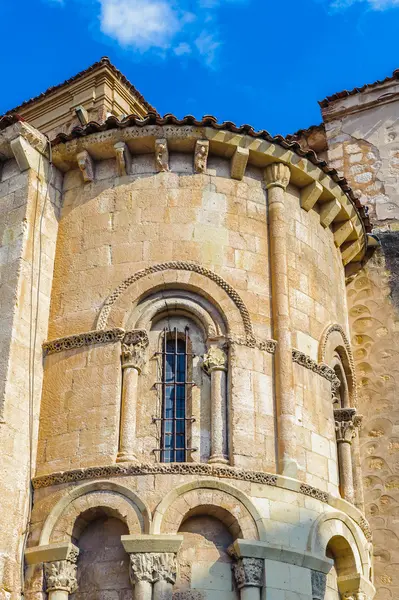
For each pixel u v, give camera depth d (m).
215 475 15.54
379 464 19.70
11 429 15.91
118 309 17.14
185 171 18.48
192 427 16.36
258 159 18.73
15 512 15.45
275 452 16.28
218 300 17.25
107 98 23.47
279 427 16.47
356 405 19.95
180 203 18.12
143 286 17.31
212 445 16.05
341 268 20.84
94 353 16.83
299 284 18.41
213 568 15.09
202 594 14.81
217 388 16.52
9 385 16.16
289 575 15.17
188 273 17.42
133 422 16.12
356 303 21.59
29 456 16.14
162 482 15.38
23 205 17.94
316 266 19.17
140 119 18.25
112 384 16.44
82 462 15.87
